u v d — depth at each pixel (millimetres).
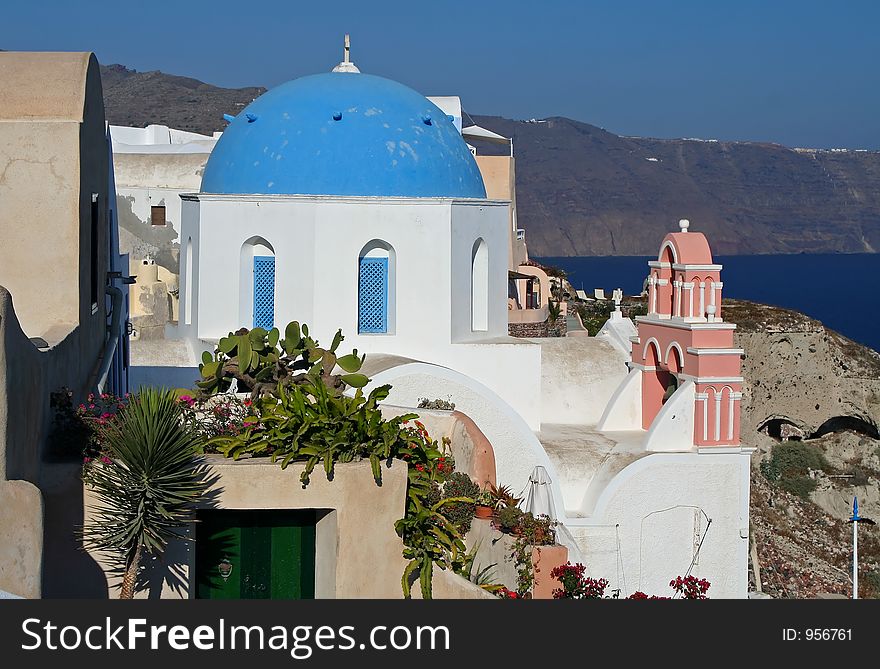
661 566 25297
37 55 15203
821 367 51938
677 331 26375
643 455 25391
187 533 12875
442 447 21172
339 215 25359
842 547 45312
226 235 25781
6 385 10320
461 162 27078
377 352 25625
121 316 20719
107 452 12359
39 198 14422
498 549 19656
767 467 49906
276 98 26953
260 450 13398
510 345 26188
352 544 13336
